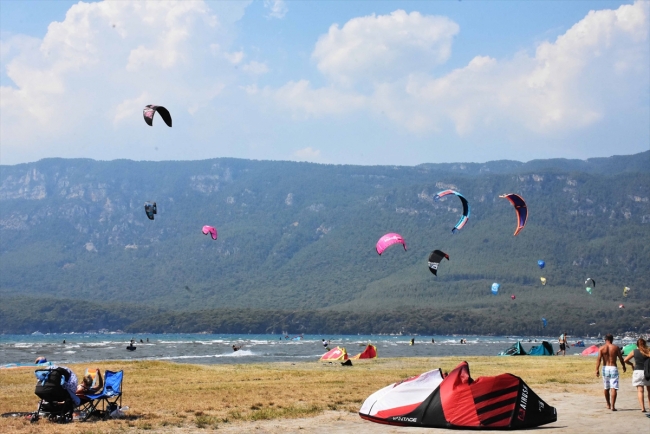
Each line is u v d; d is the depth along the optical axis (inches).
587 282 3437.5
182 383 1349.7
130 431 797.9
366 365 2121.1
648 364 879.1
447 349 5113.2
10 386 1334.9
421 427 816.9
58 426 819.4
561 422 829.8
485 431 786.8
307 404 1004.6
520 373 1574.8
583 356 2898.6
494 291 3511.3
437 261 1733.5
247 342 7367.1
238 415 901.2
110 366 1807.3
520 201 1694.1
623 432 756.0
